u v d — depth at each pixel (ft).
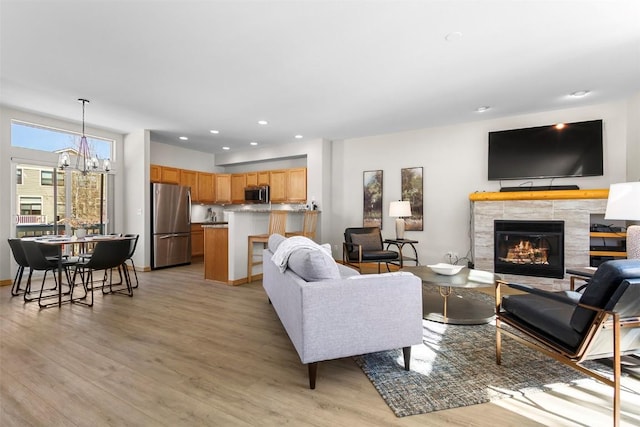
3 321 9.83
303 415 5.28
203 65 10.06
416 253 17.17
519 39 8.52
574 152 14.15
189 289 13.98
